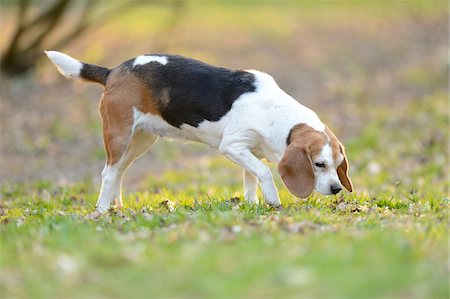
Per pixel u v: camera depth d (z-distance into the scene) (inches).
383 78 1186.6
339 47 1407.5
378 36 1513.3
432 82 1147.3
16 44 1077.8
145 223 378.9
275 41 1428.4
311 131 414.3
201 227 360.8
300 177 406.6
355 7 1828.2
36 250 327.9
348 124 904.9
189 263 301.3
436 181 632.4
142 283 283.1
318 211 400.8
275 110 425.1
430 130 850.1
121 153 447.2
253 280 281.4
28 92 1050.7
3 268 302.7
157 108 444.8
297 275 282.7
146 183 655.1
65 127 892.0
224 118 432.5
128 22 1539.1
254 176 450.3
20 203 532.1
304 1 1907.0
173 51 1300.4
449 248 317.4
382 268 291.3
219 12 1720.0
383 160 736.3
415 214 403.9
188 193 561.6
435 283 274.7
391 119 920.9
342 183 439.5
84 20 1116.5
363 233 344.8
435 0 1883.6
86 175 710.5
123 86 447.2
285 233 347.3
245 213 398.6
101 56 1244.5
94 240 340.2
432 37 1499.8
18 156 789.9
